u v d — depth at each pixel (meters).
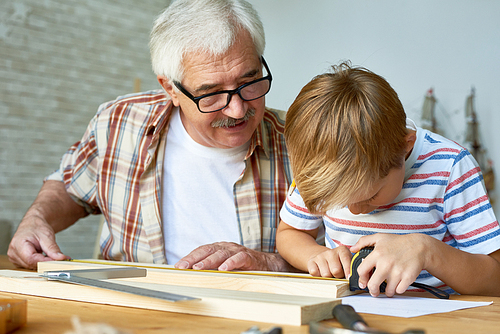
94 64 4.18
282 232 1.08
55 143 4.02
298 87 3.54
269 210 1.27
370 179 0.68
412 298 0.67
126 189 1.30
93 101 4.19
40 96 3.94
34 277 0.70
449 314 0.54
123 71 4.34
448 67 2.79
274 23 3.74
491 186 2.55
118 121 1.33
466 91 2.70
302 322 0.46
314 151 0.69
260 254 1.03
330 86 0.73
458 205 0.88
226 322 0.48
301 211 1.05
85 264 0.93
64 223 1.38
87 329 0.30
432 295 0.75
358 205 0.78
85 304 0.59
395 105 0.73
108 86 4.27
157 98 1.37
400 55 3.02
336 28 3.35
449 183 0.89
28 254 1.09
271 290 0.69
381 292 0.71
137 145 1.30
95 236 4.14
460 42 2.74
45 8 3.94
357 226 0.97
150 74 4.50
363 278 0.68
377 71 3.13
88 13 4.14
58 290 0.64
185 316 0.51
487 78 2.62
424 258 0.69
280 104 3.66
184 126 1.28
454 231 0.90
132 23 4.39
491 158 2.59
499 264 0.80
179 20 1.02
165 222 1.27
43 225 1.20
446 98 2.78
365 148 0.67
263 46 1.08
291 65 3.60
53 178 1.45
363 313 0.54
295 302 0.49
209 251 0.96
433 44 2.86
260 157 1.28
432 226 0.92
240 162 1.28
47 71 3.96
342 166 0.67
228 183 1.27
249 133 1.13
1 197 3.77
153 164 1.27
